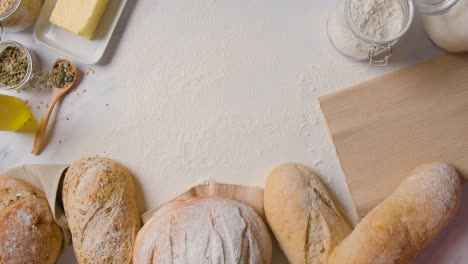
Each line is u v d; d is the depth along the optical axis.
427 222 0.67
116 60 0.82
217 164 0.80
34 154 0.81
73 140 0.81
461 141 0.73
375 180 0.75
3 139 0.82
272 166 0.79
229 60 0.80
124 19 0.81
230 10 0.80
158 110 0.81
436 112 0.74
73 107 0.82
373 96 0.75
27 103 0.82
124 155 0.81
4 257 0.73
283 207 0.71
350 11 0.68
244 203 0.75
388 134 0.75
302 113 0.79
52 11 0.81
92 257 0.72
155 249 0.69
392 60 0.77
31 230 0.74
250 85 0.80
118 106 0.81
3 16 0.76
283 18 0.80
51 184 0.77
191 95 0.81
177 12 0.81
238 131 0.80
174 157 0.80
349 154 0.76
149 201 0.80
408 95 0.75
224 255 0.68
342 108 0.76
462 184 0.73
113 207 0.74
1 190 0.76
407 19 0.67
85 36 0.79
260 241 0.71
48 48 0.81
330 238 0.70
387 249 0.66
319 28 0.79
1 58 0.79
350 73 0.78
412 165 0.74
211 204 0.72
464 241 0.74
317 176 0.77
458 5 0.64
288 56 0.80
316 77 0.79
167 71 0.81
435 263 0.74
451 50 0.73
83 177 0.74
